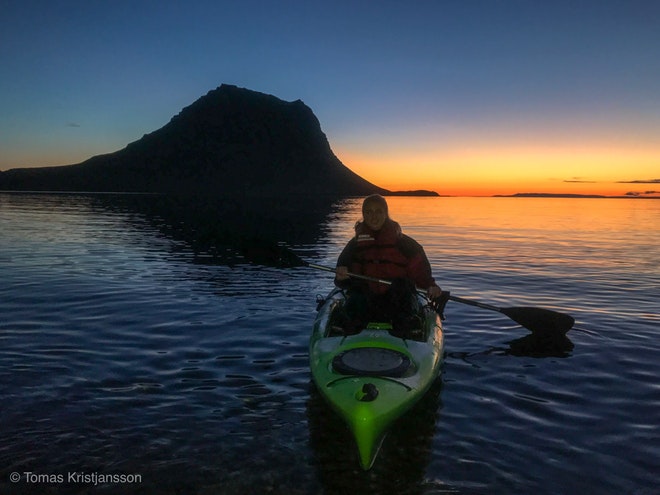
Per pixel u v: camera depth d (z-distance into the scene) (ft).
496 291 32.86
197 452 12.50
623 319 25.53
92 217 100.27
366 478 11.50
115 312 25.61
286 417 14.37
